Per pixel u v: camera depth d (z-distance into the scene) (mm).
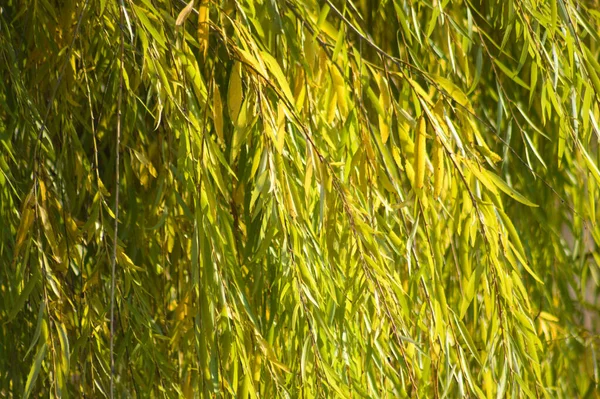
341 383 2717
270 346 2699
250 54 2676
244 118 2641
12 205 2822
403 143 2766
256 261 2703
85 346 2803
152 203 2893
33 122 2811
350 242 2744
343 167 2818
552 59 2969
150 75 2652
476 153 2900
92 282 2695
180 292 3004
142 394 2865
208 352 2682
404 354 2758
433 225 2807
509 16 2889
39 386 2867
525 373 2906
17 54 2912
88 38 2797
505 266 2830
